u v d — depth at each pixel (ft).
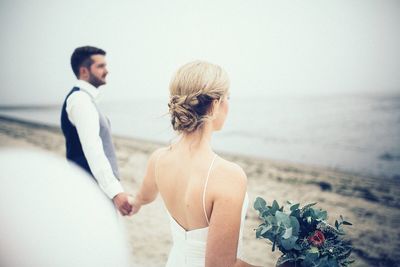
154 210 12.42
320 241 3.45
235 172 3.26
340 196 13.79
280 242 3.49
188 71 3.40
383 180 14.71
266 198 13.79
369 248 10.65
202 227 3.52
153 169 4.43
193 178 3.41
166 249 9.68
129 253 9.39
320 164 16.51
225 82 3.43
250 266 3.26
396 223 11.98
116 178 7.41
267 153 18.12
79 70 7.22
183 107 3.36
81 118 6.87
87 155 6.95
